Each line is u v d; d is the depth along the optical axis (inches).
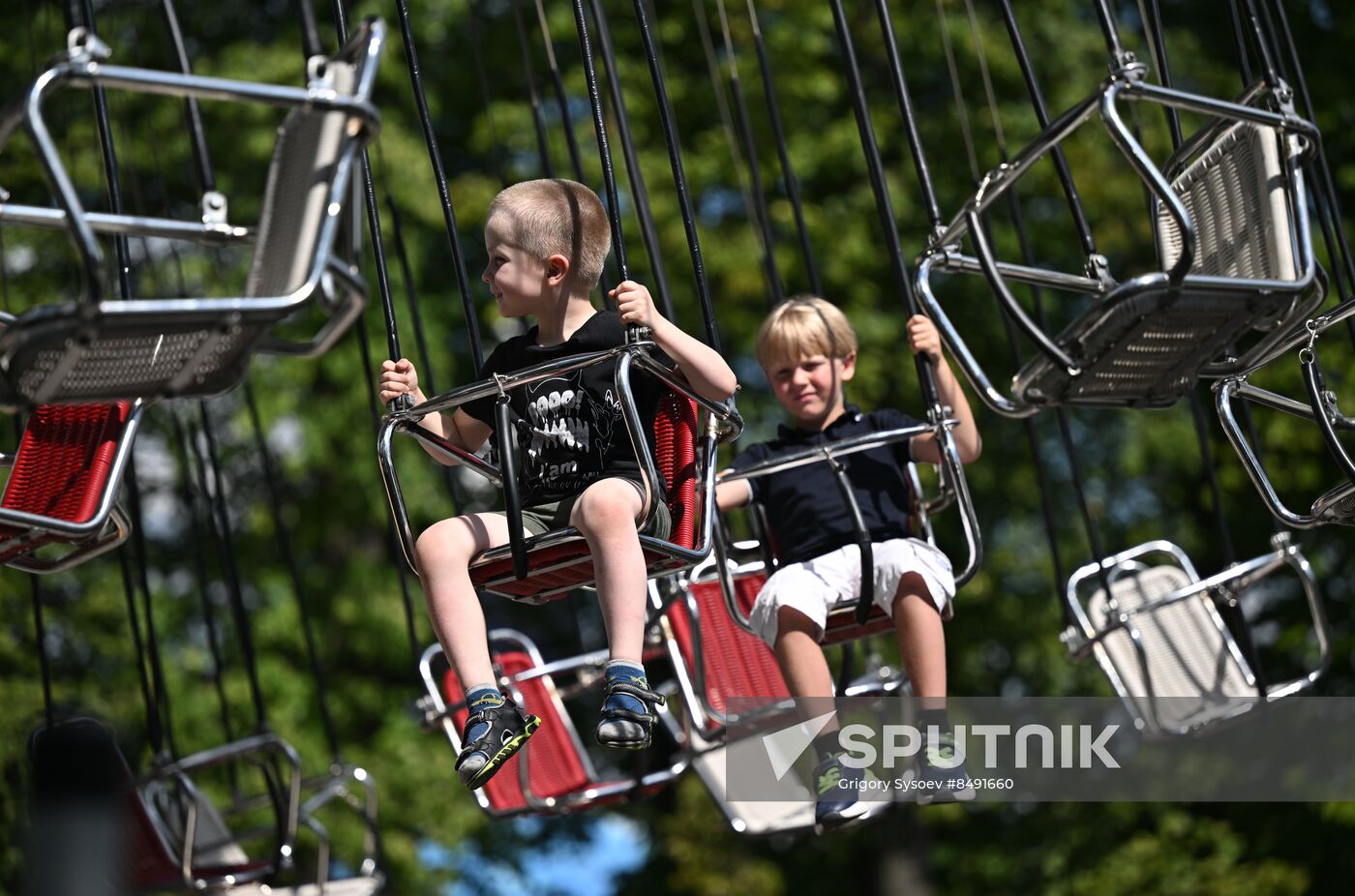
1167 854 1088.8
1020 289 1039.6
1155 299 267.1
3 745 812.6
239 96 212.8
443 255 1021.8
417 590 1019.9
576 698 1171.9
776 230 1023.0
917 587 354.9
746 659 471.5
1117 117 268.8
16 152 925.8
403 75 991.6
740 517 848.9
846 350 393.4
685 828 1179.3
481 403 320.5
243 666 958.4
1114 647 513.0
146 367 226.5
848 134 1015.0
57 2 584.1
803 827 476.7
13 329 208.5
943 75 1050.7
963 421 370.9
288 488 1014.4
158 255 936.3
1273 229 293.6
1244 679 510.0
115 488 294.0
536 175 997.8
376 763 976.9
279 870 474.0
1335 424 315.6
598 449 306.7
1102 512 1076.5
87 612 925.2
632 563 274.4
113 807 110.7
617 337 310.0
